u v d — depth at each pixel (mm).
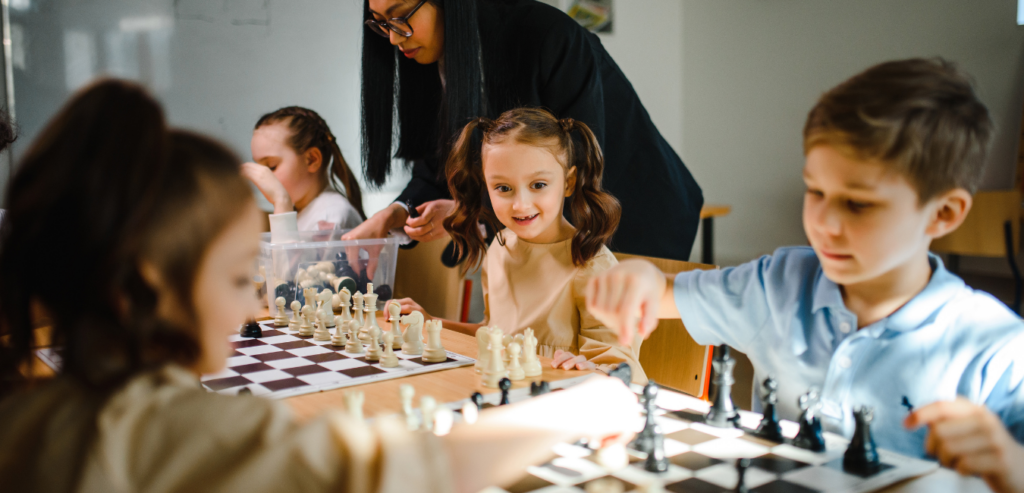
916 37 4547
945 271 1013
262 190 2387
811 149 888
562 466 856
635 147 2281
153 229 524
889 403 1014
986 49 4281
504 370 1290
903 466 853
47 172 525
